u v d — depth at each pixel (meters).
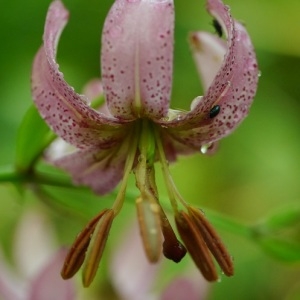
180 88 0.35
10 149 0.33
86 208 0.29
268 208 0.36
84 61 0.34
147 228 0.22
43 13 0.34
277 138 0.36
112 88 0.23
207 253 0.23
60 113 0.23
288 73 0.37
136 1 0.22
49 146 0.26
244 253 0.35
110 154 0.24
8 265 0.30
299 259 0.28
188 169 0.38
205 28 0.35
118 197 0.23
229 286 0.34
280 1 0.37
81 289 0.30
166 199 0.27
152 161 0.23
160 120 0.23
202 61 0.25
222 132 0.23
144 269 0.30
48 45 0.22
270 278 0.35
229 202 0.37
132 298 0.30
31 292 0.28
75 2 0.34
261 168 0.36
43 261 0.30
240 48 0.23
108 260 0.30
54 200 0.28
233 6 0.37
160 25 0.22
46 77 0.23
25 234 0.30
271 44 0.37
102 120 0.23
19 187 0.27
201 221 0.23
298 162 0.36
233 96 0.23
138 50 0.22
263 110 0.36
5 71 0.34
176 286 0.28
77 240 0.23
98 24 0.34
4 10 0.34
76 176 0.24
